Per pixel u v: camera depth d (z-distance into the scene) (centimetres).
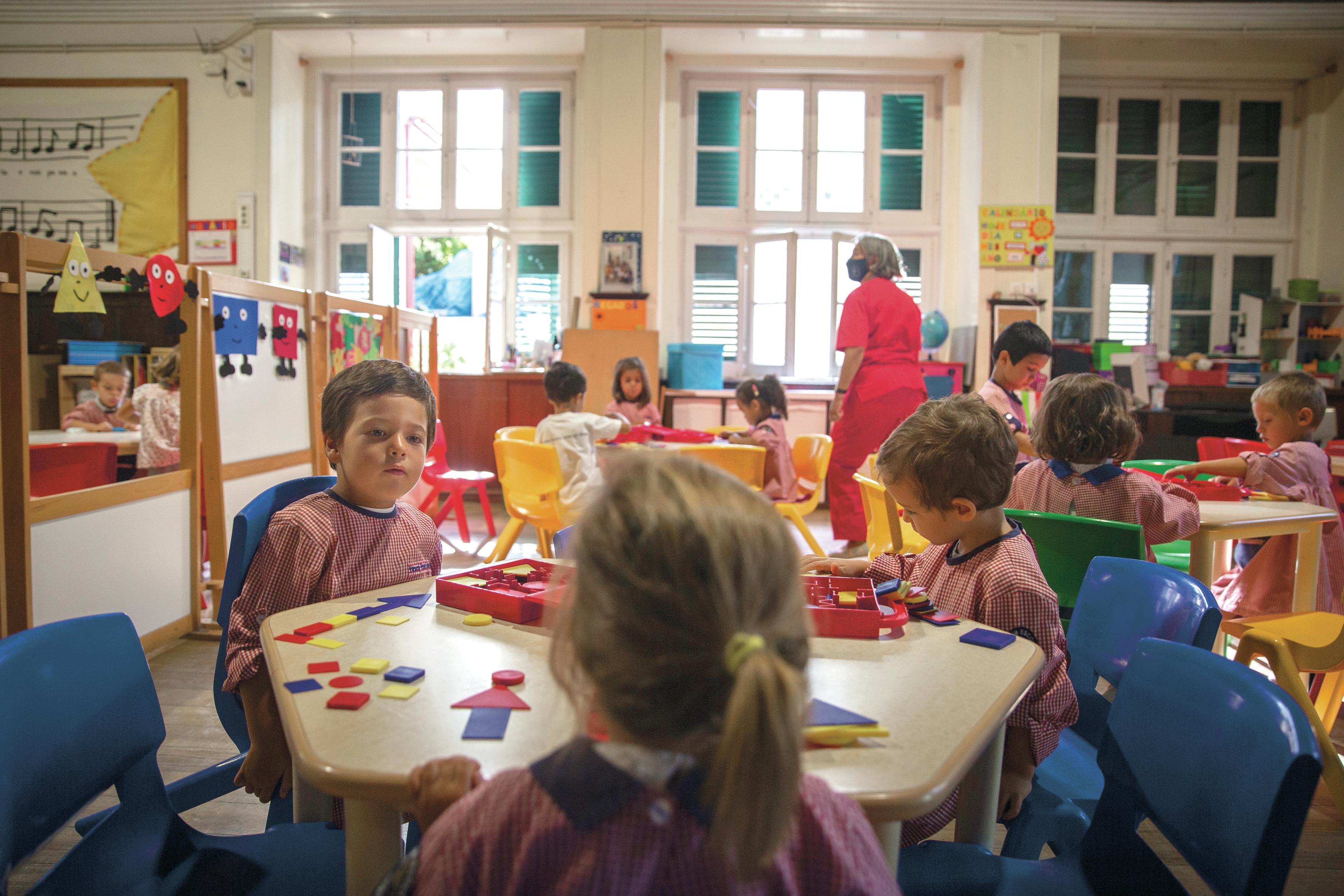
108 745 97
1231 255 634
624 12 561
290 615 112
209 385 298
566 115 618
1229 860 80
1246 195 634
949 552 136
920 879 101
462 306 644
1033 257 568
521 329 635
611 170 570
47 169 584
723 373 627
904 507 132
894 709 84
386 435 135
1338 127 606
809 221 623
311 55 608
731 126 620
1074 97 625
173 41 574
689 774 52
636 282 571
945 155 611
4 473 223
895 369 407
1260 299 605
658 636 50
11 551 224
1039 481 198
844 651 102
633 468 56
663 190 614
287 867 102
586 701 56
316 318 370
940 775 70
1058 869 104
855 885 53
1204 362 587
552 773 54
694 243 626
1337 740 226
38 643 89
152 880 99
